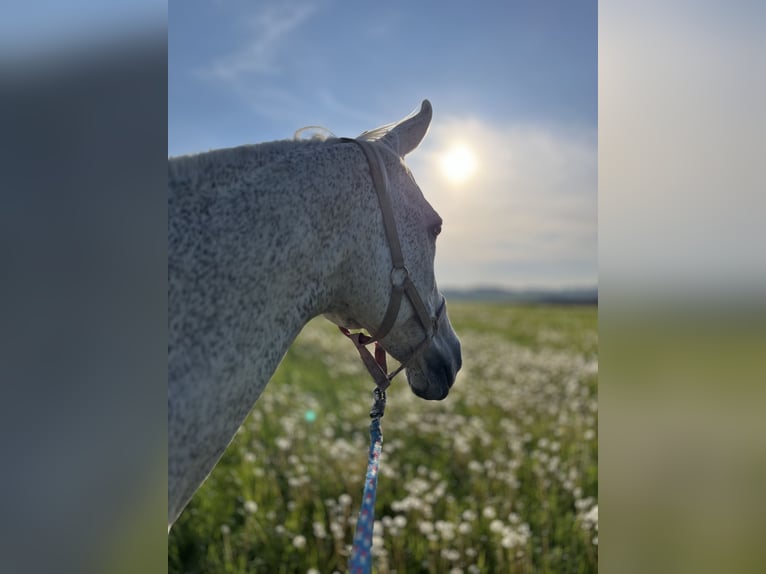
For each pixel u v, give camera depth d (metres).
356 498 4.14
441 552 3.36
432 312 1.86
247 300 1.36
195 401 1.28
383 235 1.64
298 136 1.66
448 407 6.70
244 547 3.46
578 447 5.11
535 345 12.91
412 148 1.97
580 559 3.43
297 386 7.32
